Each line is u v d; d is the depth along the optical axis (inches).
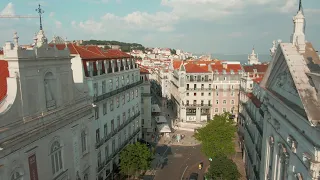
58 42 1895.9
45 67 1021.2
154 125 3026.6
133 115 2373.3
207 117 3538.4
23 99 906.1
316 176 607.5
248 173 1903.3
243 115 2628.0
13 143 834.2
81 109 1277.1
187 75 3486.7
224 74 3484.3
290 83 818.8
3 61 1071.6
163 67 5984.3
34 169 948.6
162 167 2129.7
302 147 708.7
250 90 2544.3
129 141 2219.5
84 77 1427.2
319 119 589.9
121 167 1720.0
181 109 3521.2
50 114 1039.6
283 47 810.2
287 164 858.8
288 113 846.5
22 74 900.6
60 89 1127.0
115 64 1989.4
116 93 1913.1
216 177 1582.2
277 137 995.3
